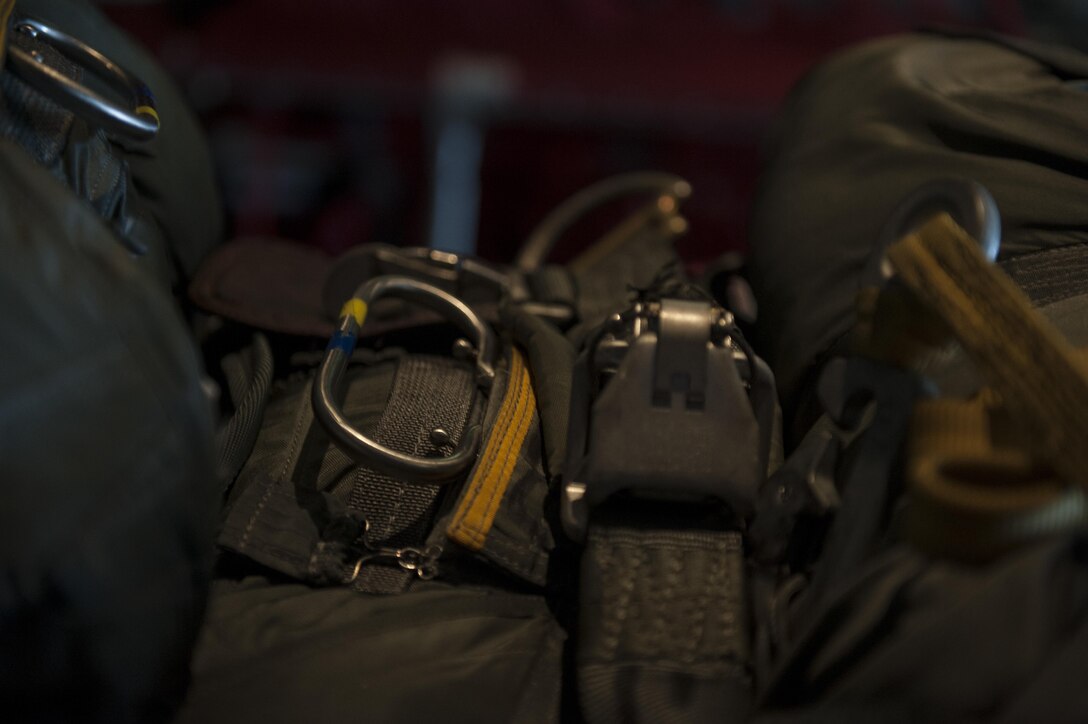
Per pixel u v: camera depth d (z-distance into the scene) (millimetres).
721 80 1896
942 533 324
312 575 477
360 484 517
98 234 387
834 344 541
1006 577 310
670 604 429
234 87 1863
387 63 1856
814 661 361
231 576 490
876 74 650
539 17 1911
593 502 448
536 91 1882
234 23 1827
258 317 641
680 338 432
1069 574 312
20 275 358
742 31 1969
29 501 346
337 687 416
